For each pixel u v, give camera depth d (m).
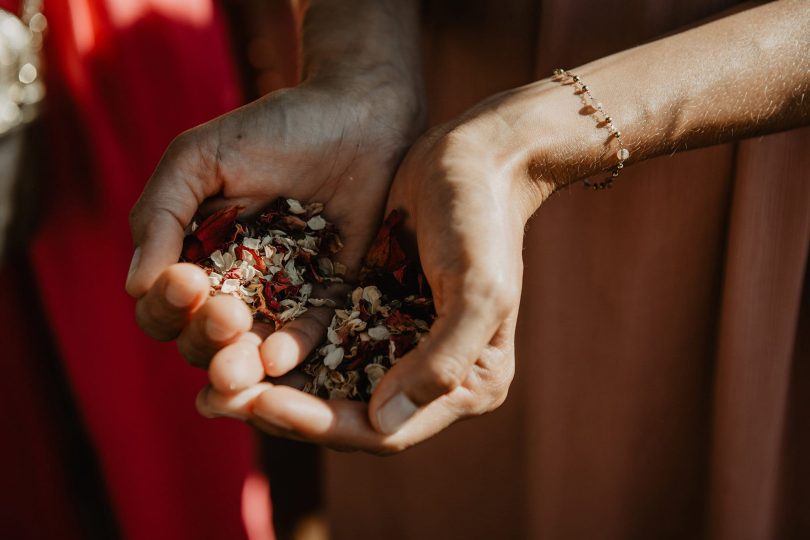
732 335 0.44
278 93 0.41
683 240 0.45
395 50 0.45
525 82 0.46
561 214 0.46
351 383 0.38
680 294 0.46
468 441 0.54
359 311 0.39
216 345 0.35
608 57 0.39
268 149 0.40
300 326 0.39
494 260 0.33
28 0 0.44
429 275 0.35
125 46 0.49
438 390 0.32
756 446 0.46
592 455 0.50
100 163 0.49
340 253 0.43
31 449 0.58
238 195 0.41
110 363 0.53
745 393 0.45
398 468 0.58
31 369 0.56
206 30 0.53
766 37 0.38
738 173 0.42
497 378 0.36
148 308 0.36
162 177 0.38
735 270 0.43
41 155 0.47
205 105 0.53
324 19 0.46
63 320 0.52
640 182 0.44
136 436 0.54
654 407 0.48
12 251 0.48
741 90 0.37
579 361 0.48
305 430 0.34
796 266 0.42
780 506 0.49
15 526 0.60
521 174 0.36
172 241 0.37
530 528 0.53
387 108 0.43
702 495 0.50
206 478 0.57
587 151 0.37
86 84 0.48
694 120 0.37
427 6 0.48
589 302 0.47
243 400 0.34
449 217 0.34
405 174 0.39
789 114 0.38
